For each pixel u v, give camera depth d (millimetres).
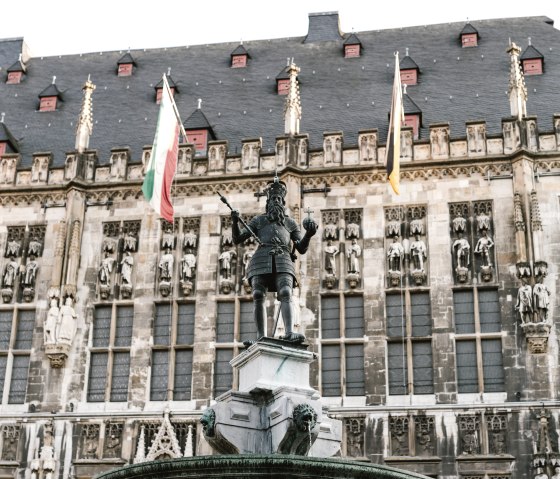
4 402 36969
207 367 36156
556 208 36500
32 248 39031
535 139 37500
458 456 33344
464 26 48375
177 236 38531
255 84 46500
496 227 36625
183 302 37594
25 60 51906
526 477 32812
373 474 14609
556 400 33562
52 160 40562
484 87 43031
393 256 36656
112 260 38406
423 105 42500
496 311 35594
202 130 42094
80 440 35562
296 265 36969
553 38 46469
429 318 35906
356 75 45656
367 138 38656
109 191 39562
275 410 16688
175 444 34750
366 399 34875
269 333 36250
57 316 37156
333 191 38188
